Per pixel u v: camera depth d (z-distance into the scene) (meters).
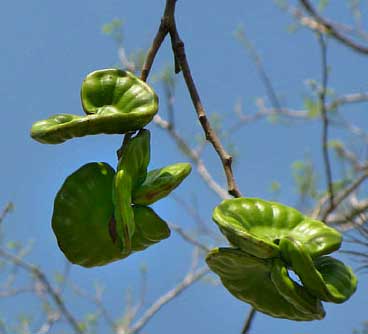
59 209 1.28
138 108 1.29
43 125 1.27
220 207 1.28
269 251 1.24
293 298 1.24
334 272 1.26
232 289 1.30
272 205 1.29
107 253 1.29
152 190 1.28
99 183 1.29
